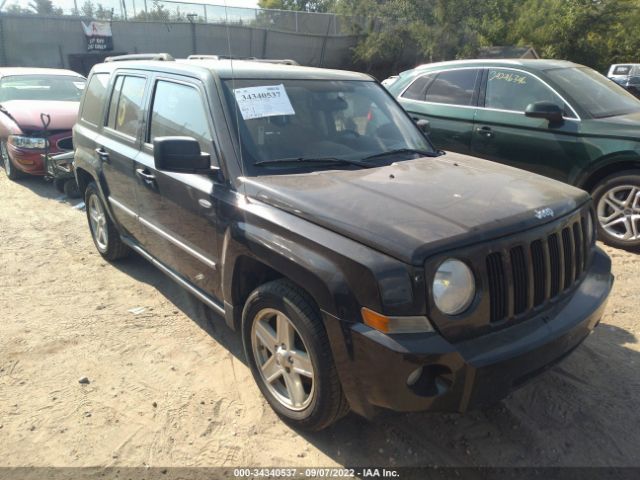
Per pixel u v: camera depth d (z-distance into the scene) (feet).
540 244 8.61
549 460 9.05
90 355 12.17
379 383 7.70
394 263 7.54
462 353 7.60
